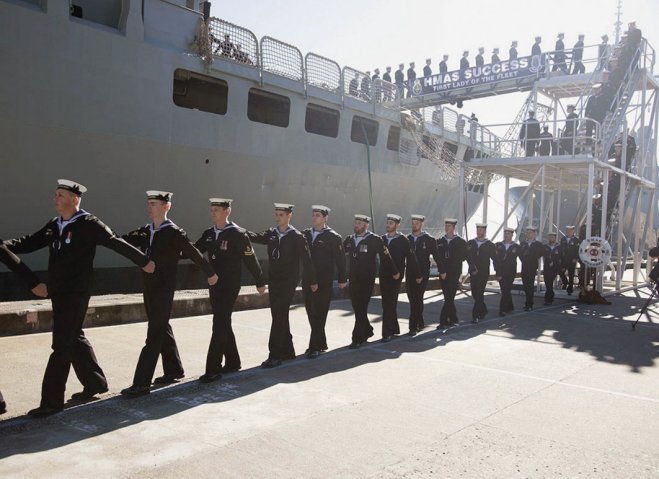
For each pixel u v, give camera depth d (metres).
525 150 13.22
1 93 9.55
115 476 3.08
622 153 14.05
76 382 5.04
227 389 4.90
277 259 5.80
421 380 5.38
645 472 3.34
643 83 14.94
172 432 3.80
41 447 3.48
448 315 8.70
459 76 24.47
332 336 7.76
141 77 11.22
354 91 16.80
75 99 10.38
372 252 6.95
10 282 10.70
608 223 14.84
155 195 4.71
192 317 8.85
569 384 5.36
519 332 8.31
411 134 18.73
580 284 12.71
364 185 17.55
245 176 13.68
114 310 7.89
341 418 4.18
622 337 8.00
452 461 3.42
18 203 10.22
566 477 3.24
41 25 9.83
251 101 15.24
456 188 22.62
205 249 5.25
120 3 11.17
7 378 5.04
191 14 12.23
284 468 3.25
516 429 4.04
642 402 4.80
